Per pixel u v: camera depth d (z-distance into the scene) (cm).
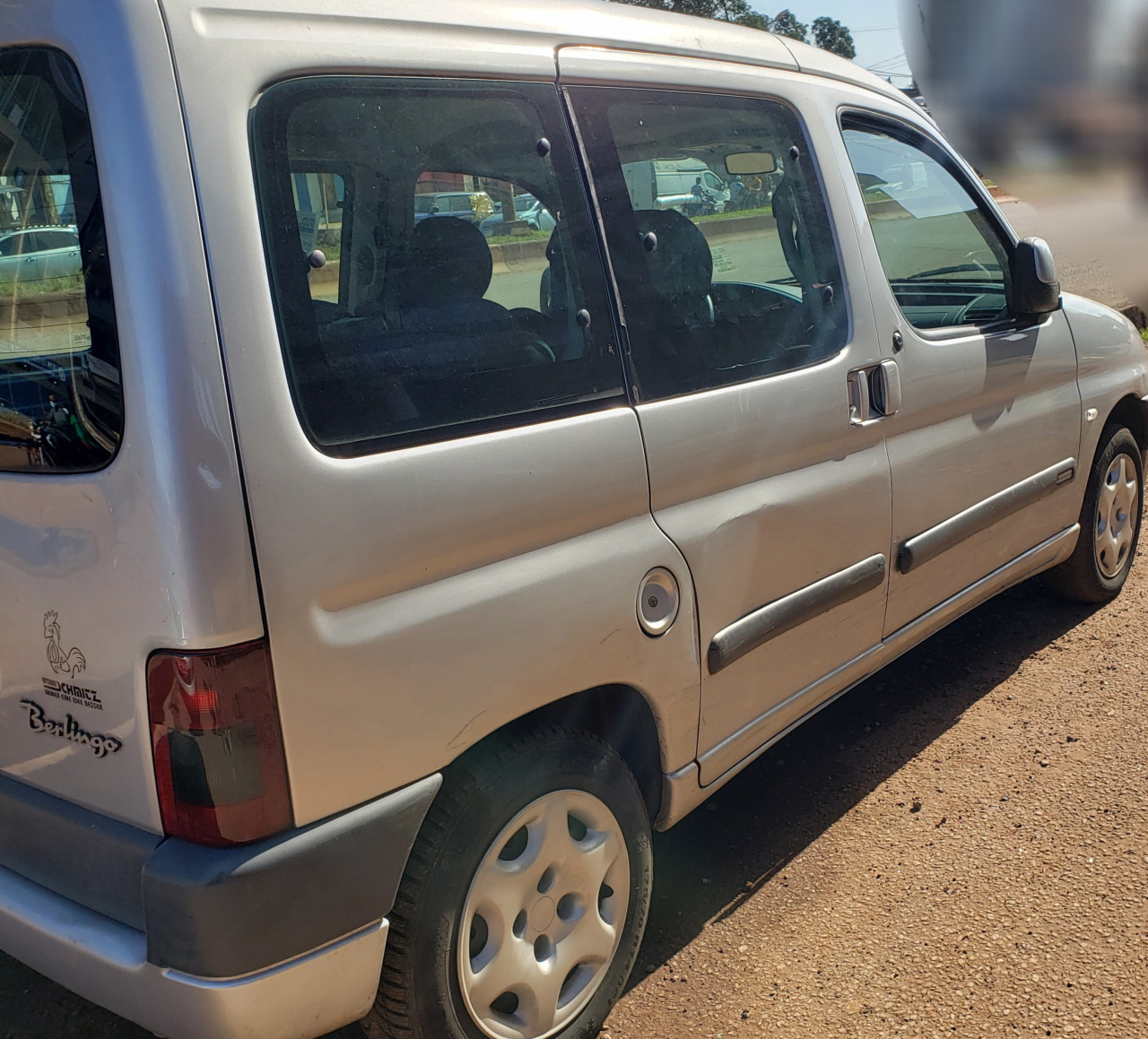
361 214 189
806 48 306
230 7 174
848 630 299
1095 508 426
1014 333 359
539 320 215
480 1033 210
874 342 295
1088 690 382
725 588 249
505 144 212
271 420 170
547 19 226
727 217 259
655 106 245
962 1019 236
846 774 342
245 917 170
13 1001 254
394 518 182
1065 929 262
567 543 213
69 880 192
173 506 161
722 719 258
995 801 319
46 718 188
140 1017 182
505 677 200
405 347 192
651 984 253
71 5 166
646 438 227
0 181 178
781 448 262
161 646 166
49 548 178
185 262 163
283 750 172
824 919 272
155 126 162
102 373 168
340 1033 239
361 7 192
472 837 200
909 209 325
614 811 230
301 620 172
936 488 322
